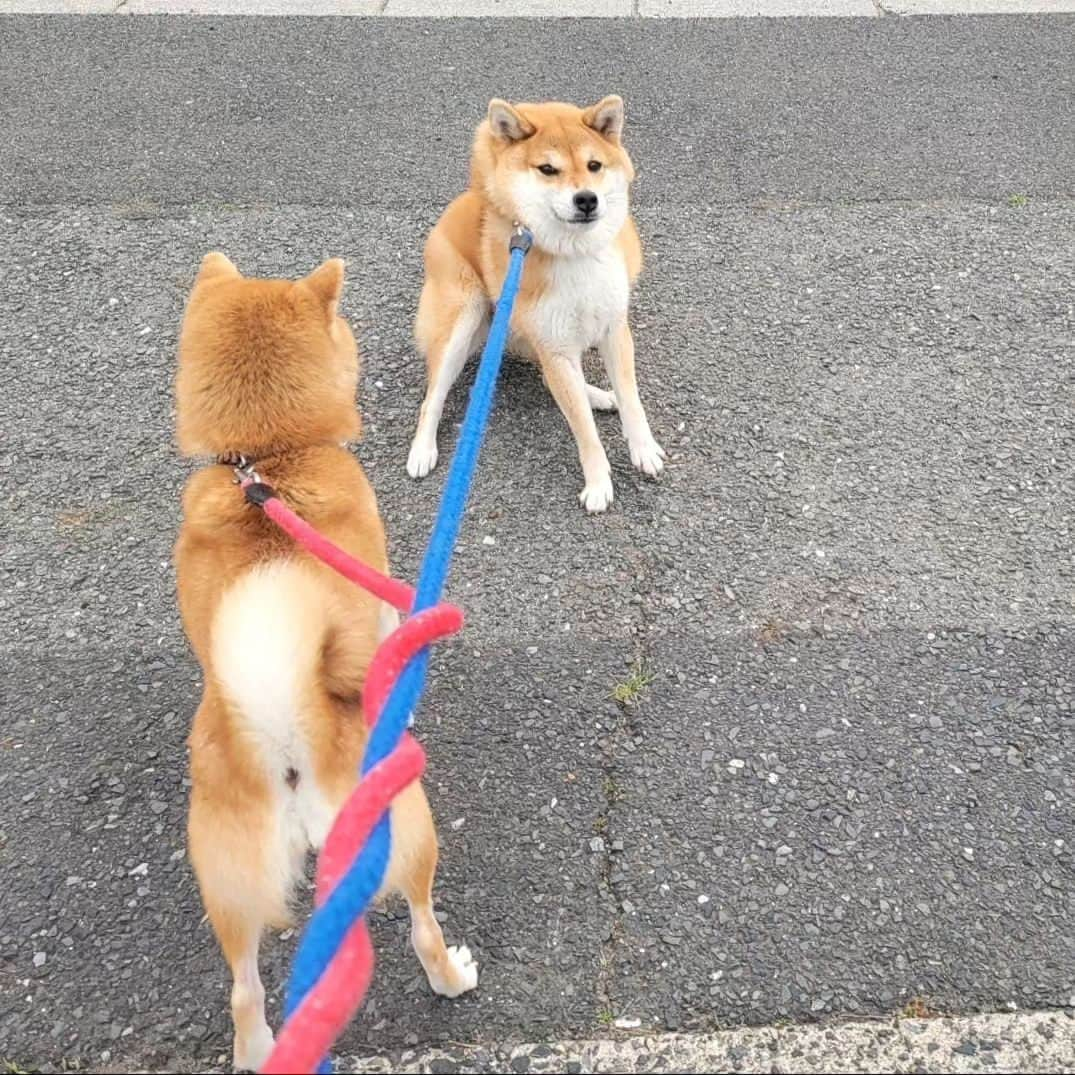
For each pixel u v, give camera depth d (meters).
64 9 2.85
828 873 1.19
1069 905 1.17
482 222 1.67
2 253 2.03
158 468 1.65
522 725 1.33
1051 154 2.19
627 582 1.47
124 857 1.23
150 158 2.27
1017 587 1.44
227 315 1.14
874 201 2.08
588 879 1.20
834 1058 1.07
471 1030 1.10
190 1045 1.11
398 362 1.81
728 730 1.31
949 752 1.28
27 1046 1.11
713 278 1.93
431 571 0.96
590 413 1.60
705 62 2.54
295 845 0.99
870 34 2.62
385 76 2.52
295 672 0.94
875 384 1.72
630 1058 1.08
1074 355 1.75
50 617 1.46
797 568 1.48
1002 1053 1.07
